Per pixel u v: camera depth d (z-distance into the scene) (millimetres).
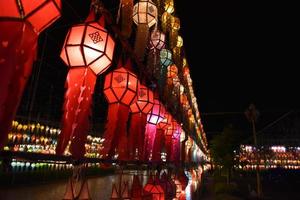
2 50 1753
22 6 1834
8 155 1921
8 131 1757
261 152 38188
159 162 6039
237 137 26188
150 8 5324
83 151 2652
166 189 6305
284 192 22797
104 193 20391
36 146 14508
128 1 4457
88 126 2730
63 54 2869
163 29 8125
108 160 3373
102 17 3102
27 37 1897
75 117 2648
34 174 22703
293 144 35594
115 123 3598
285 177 33250
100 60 2857
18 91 1818
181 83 10906
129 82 3746
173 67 8648
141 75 4906
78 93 2730
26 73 1912
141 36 5223
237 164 29516
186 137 11984
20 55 1836
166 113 6426
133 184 4551
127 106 3779
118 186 4109
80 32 2836
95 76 2936
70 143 2564
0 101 1732
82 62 2795
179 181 8820
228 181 24281
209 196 19500
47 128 15570
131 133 4371
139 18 5277
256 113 19156
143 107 4586
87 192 2887
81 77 2787
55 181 25344
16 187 20422
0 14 1789
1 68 1734
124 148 3914
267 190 23953
